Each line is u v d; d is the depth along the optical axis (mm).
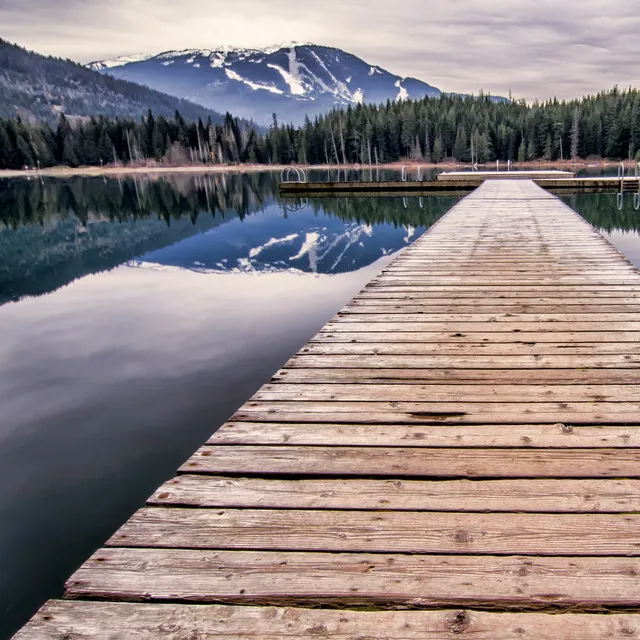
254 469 2047
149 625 1372
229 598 1445
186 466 2078
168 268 10766
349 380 2836
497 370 2883
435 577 1497
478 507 1786
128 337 6051
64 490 2988
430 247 6668
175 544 1655
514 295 4336
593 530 1661
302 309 7074
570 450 2102
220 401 4148
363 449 2168
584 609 1392
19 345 5863
